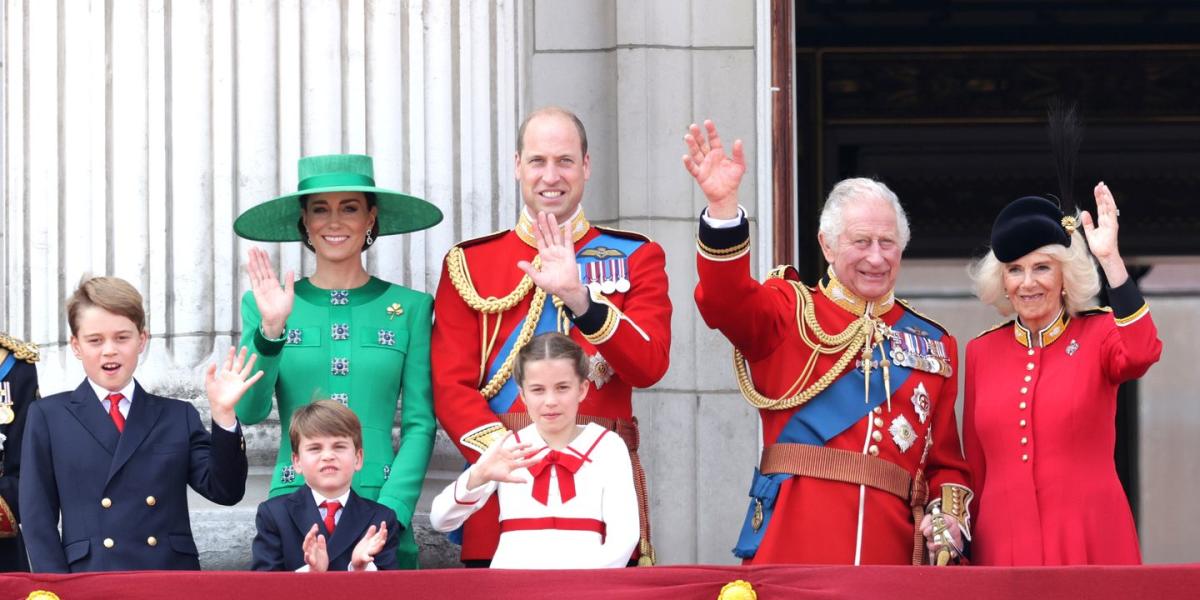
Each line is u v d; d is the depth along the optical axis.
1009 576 17.53
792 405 20.61
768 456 20.78
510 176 25.08
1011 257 20.50
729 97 27.28
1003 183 45.62
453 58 24.89
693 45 27.31
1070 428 20.03
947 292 45.69
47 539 19.69
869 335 20.72
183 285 24.08
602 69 27.42
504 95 25.20
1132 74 45.59
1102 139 45.75
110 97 24.69
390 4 24.72
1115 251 19.56
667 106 27.16
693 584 17.61
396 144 24.55
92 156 24.69
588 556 19.34
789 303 20.89
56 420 20.14
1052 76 45.59
